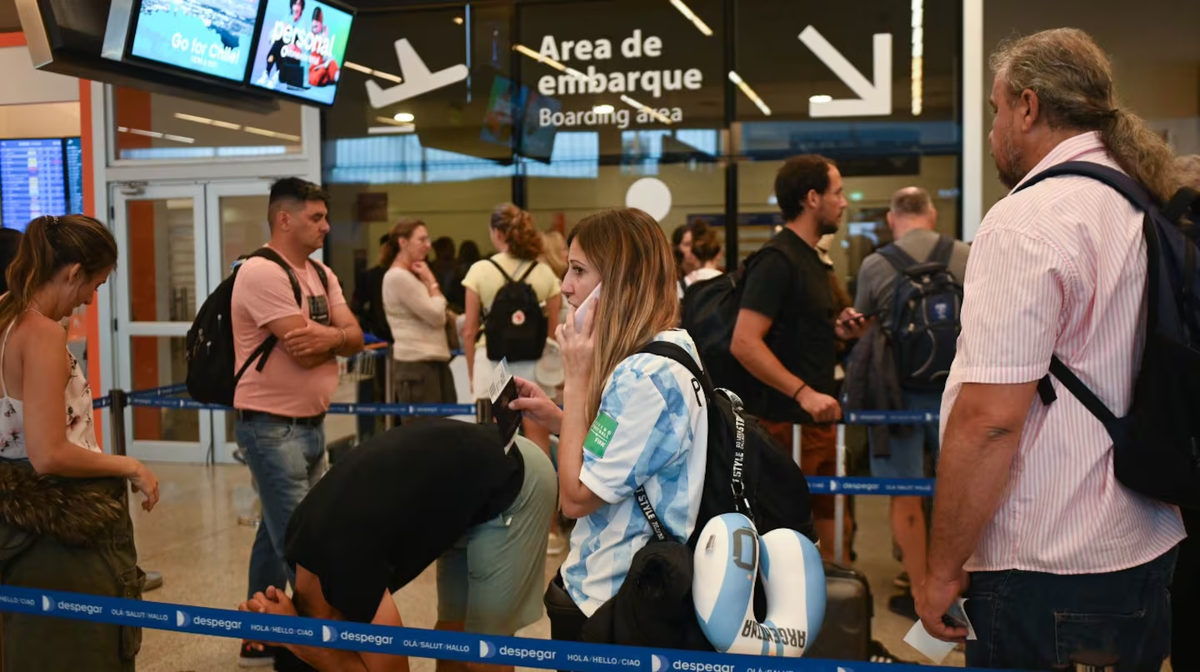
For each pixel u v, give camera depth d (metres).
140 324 7.25
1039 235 1.54
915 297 3.63
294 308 3.22
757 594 1.83
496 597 2.48
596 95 6.57
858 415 3.63
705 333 3.40
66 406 2.51
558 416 2.18
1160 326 1.52
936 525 1.65
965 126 6.12
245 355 3.24
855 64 6.25
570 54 6.59
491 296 5.07
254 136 7.06
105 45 3.78
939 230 6.21
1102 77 1.65
